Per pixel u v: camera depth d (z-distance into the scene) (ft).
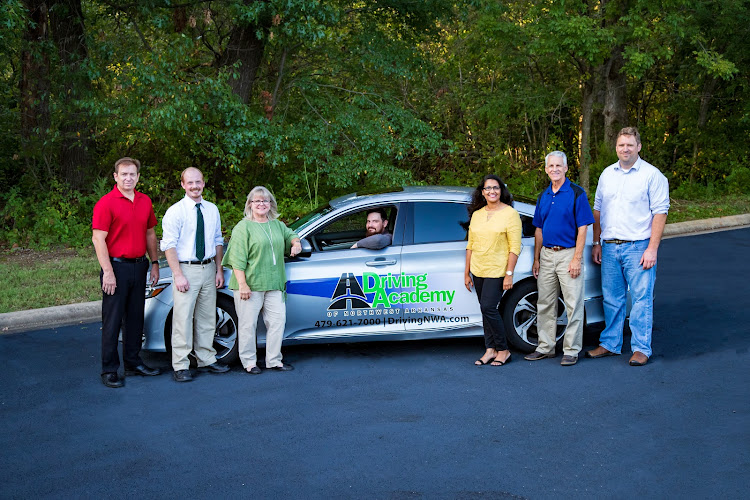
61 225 42.37
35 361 21.99
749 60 64.34
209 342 20.63
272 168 49.24
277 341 20.56
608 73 57.67
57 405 18.21
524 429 15.88
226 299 21.29
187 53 46.09
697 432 15.46
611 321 20.98
